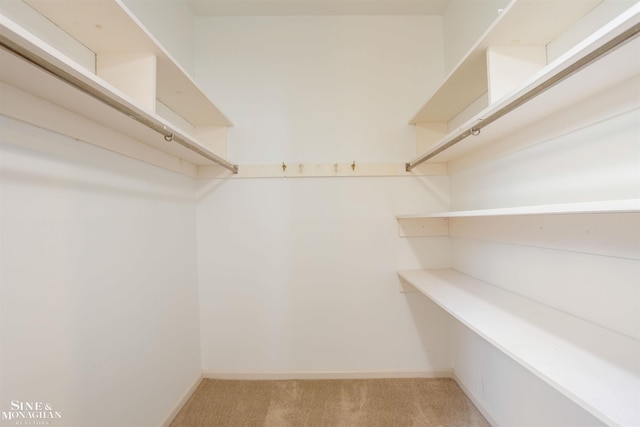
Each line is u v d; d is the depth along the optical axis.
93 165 1.05
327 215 1.90
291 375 1.88
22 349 0.79
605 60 0.67
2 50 0.58
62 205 0.92
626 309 0.80
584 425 0.97
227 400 1.68
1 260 0.75
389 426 1.46
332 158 1.91
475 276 1.61
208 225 1.90
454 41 1.80
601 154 0.85
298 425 1.47
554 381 0.61
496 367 1.42
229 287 1.90
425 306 1.89
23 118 0.80
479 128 1.16
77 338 0.97
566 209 0.64
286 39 1.92
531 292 1.17
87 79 0.72
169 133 1.15
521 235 1.21
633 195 0.77
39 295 0.84
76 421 0.95
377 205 1.90
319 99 1.92
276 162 1.91
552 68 0.70
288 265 1.90
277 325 1.89
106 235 1.10
